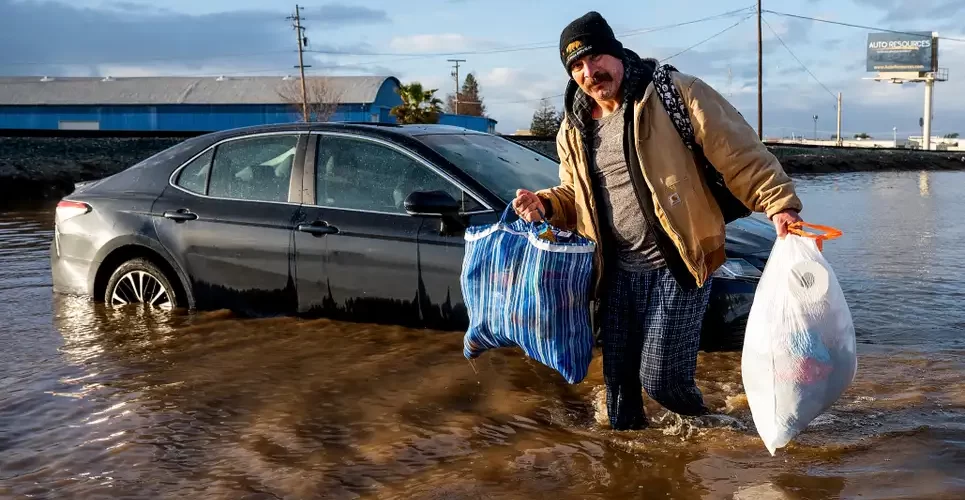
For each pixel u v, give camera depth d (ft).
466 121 205.57
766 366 9.62
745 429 11.00
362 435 11.35
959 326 16.17
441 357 14.55
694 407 10.63
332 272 16.10
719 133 9.20
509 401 12.50
